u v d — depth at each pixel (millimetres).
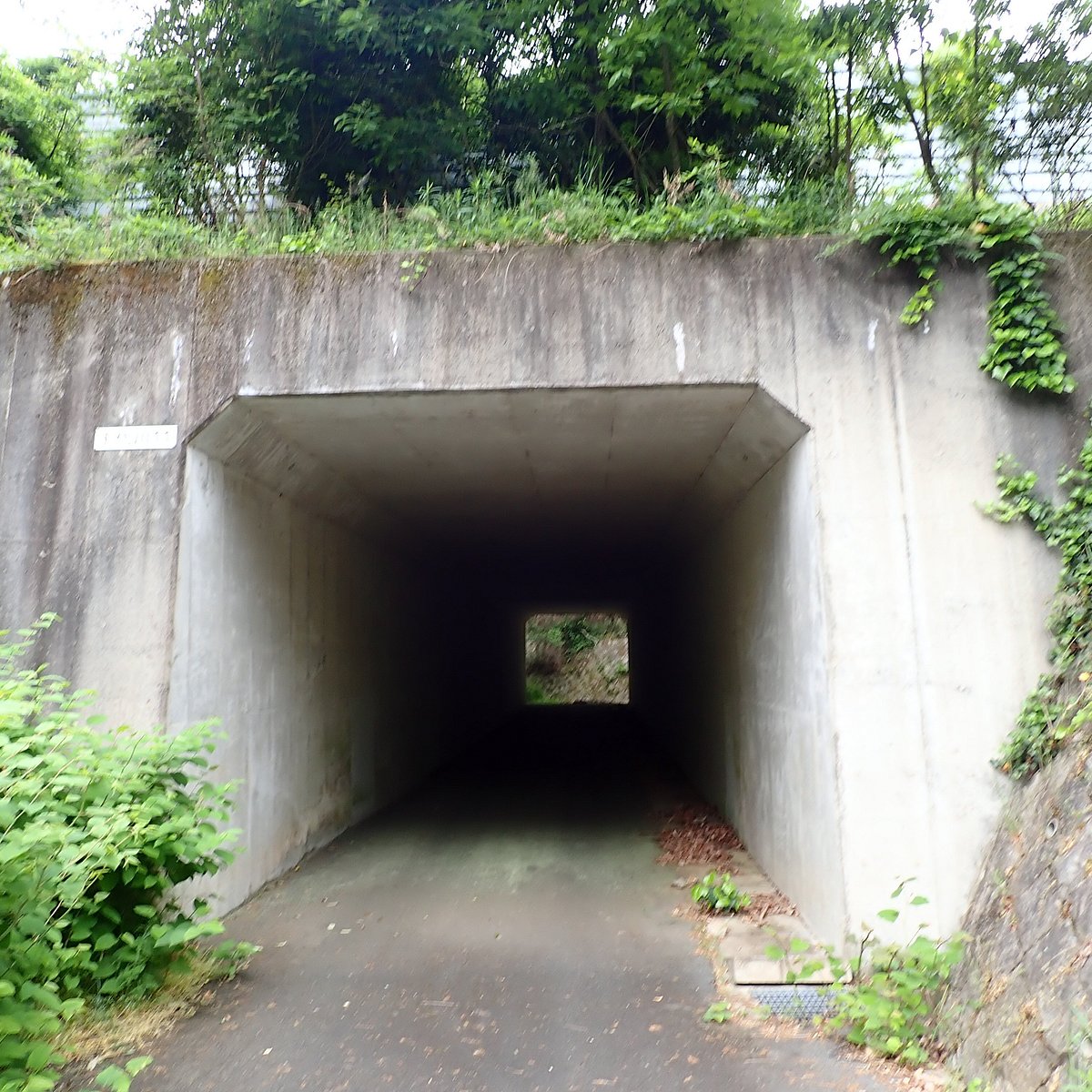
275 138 8141
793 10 7027
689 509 8758
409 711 10602
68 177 10227
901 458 4703
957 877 4293
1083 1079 2703
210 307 5176
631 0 7465
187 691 4980
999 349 4719
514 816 8719
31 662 4836
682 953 4816
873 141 7523
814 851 4859
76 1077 3326
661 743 14133
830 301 4875
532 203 5699
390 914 5559
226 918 5414
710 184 5508
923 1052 3588
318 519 7445
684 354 4895
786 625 5426
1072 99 6148
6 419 5133
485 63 8383
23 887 2990
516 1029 3881
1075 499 4562
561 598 20094
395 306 5086
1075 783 3709
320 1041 3744
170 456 5031
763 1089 3350
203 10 8117
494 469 7250
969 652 4504
